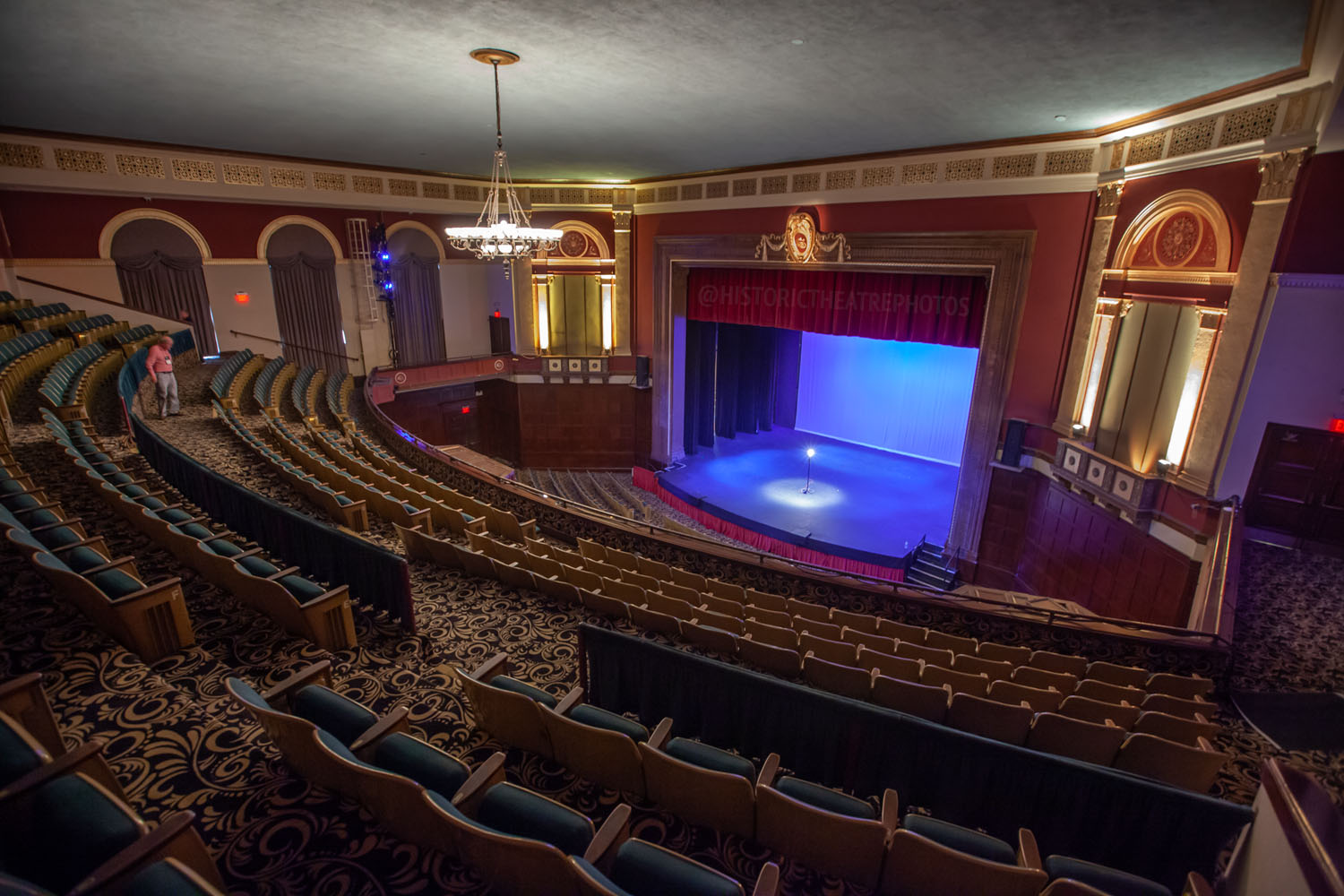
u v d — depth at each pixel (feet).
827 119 27.25
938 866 8.32
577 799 10.46
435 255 52.85
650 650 12.50
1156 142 25.70
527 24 17.49
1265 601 21.22
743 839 9.80
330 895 7.77
